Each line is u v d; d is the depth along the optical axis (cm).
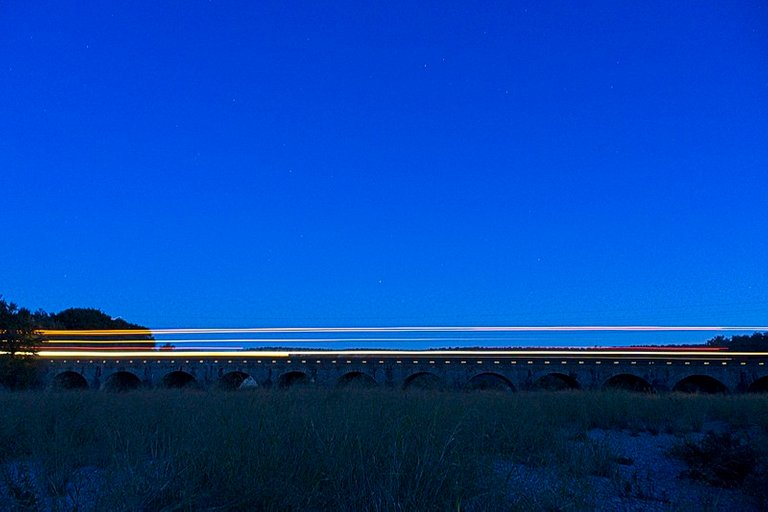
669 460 1166
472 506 617
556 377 7856
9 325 4906
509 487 692
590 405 1914
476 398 2023
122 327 12712
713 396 2894
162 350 9638
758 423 1711
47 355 8556
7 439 969
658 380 7194
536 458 951
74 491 688
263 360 8075
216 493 634
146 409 1289
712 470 981
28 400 1451
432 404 1226
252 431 784
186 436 802
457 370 7519
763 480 877
